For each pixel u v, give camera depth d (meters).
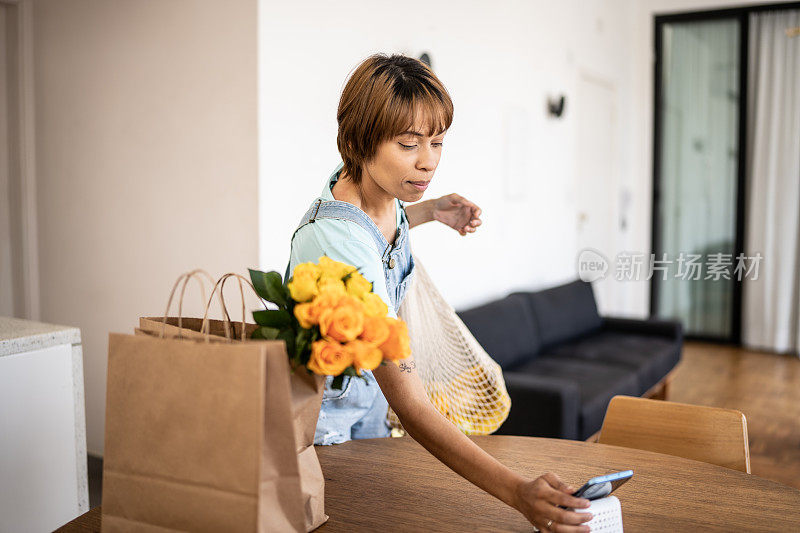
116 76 3.16
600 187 6.36
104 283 3.31
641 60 6.70
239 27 2.78
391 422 1.82
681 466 1.50
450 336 1.88
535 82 4.96
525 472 1.46
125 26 3.10
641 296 6.86
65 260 3.43
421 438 1.18
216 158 2.90
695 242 6.62
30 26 3.38
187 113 2.96
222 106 2.86
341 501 1.29
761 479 1.42
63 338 2.00
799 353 6.05
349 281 1.02
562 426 2.97
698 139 6.54
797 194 6.05
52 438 1.99
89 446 3.45
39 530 1.96
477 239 4.32
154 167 3.09
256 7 2.73
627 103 6.71
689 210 6.62
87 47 3.23
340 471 1.44
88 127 3.27
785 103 6.05
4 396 1.86
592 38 5.88
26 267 3.47
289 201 2.94
